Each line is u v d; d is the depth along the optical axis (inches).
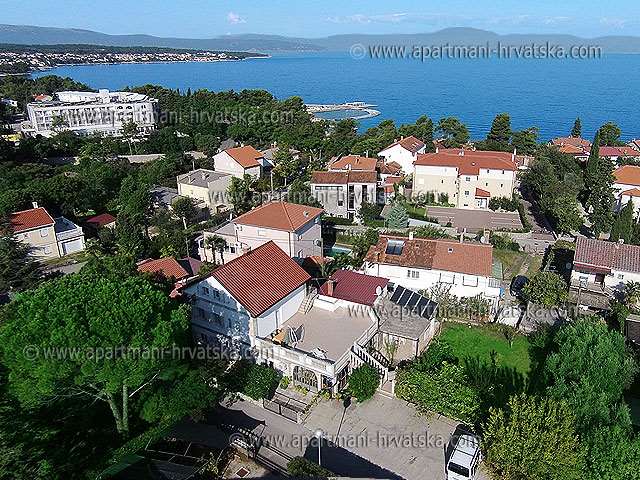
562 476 1198.3
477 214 3671.3
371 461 1395.2
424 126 5482.3
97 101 7032.5
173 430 1485.0
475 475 1331.2
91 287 1285.7
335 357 1626.5
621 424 1309.1
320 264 2395.4
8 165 4279.0
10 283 2380.7
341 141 5329.7
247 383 1615.4
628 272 2290.8
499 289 2178.9
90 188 3649.1
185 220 3324.3
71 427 1378.0
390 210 3368.6
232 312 1704.0
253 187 3919.8
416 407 1598.2
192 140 5585.6
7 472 1027.3
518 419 1284.4
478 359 1871.3
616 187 3865.7
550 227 3388.3
